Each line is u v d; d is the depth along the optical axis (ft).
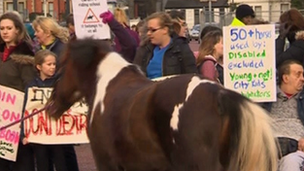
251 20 50.90
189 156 26.40
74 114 42.98
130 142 28.68
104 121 30.76
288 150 36.50
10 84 42.98
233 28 39.83
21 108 42.83
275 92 38.86
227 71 39.93
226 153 26.12
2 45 43.65
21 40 43.19
